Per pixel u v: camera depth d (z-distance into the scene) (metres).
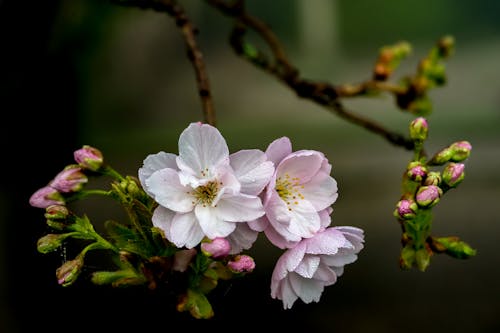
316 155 0.51
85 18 0.96
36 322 0.93
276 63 0.65
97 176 0.51
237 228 0.50
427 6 4.61
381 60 0.63
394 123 2.81
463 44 4.42
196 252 0.50
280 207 0.50
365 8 4.49
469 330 1.28
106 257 0.86
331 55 4.15
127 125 3.20
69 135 0.94
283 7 4.23
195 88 3.42
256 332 1.16
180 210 0.49
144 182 0.50
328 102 0.64
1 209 0.90
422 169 0.51
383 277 1.46
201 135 0.50
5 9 0.72
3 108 0.85
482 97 3.31
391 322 1.29
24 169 0.89
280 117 3.15
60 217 0.50
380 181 2.11
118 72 3.16
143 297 1.09
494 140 2.56
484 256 1.54
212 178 0.49
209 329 1.14
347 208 1.89
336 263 0.51
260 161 0.50
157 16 2.92
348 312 1.33
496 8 4.57
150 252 0.50
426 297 1.38
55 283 0.95
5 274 0.91
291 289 0.51
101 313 1.05
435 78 0.63
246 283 1.21
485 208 1.81
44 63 0.84
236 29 0.64
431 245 0.52
